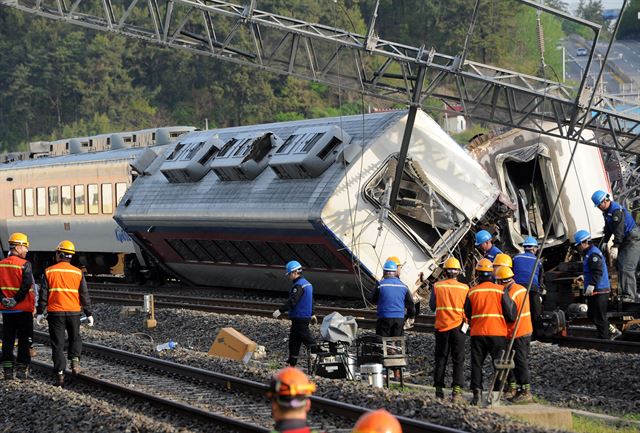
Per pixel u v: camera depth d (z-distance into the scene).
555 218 58.69
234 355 40.56
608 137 59.53
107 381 33.50
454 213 54.06
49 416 28.94
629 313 43.88
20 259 34.72
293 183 55.03
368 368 33.00
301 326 36.78
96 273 83.56
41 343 47.12
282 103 194.38
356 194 52.22
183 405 28.53
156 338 51.31
